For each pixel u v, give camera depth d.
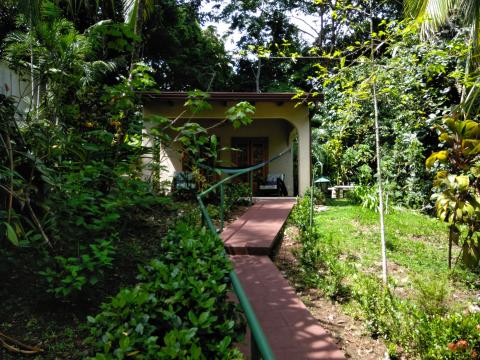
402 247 5.65
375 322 3.24
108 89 5.23
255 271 4.12
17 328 2.78
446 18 4.89
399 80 4.92
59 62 5.05
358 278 3.94
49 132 4.11
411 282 4.34
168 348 1.46
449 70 7.73
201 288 2.10
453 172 4.70
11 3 5.62
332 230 6.35
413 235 6.48
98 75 6.25
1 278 3.30
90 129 5.45
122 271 3.81
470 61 5.25
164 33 18.44
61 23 5.14
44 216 3.35
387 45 4.94
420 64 5.07
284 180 13.19
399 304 3.35
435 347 2.76
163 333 1.88
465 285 4.44
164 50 19.41
